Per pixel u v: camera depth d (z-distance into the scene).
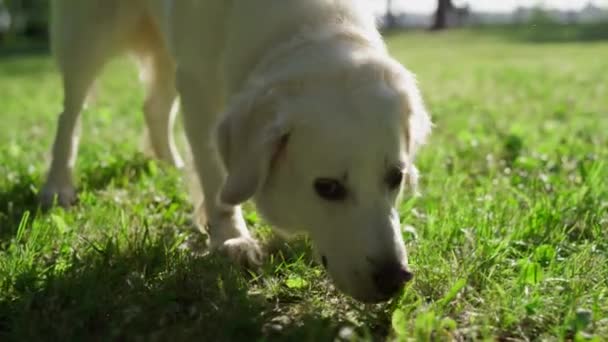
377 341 1.07
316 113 1.09
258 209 1.20
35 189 1.75
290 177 1.12
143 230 1.44
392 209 1.10
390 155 1.08
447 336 1.06
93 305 1.12
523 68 5.44
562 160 1.86
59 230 1.43
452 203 1.52
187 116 1.42
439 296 1.18
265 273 1.26
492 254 1.27
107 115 3.01
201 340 1.06
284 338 1.05
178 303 1.16
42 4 13.07
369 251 1.06
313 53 1.18
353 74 1.12
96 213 1.53
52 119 3.27
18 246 1.35
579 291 1.15
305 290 1.21
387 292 1.05
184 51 1.41
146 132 1.96
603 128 2.41
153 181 1.81
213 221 1.41
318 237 1.12
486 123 2.61
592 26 11.52
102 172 1.86
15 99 4.36
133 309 1.12
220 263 1.27
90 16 1.74
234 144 1.12
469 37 10.66
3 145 2.44
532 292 1.15
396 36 11.66
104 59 1.79
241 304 1.13
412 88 1.16
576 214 1.46
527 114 2.91
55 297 1.14
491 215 1.44
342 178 1.08
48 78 5.91
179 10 1.42
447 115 2.97
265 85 1.14
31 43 12.62
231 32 1.32
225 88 1.33
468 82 4.59
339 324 1.10
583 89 3.85
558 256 1.30
